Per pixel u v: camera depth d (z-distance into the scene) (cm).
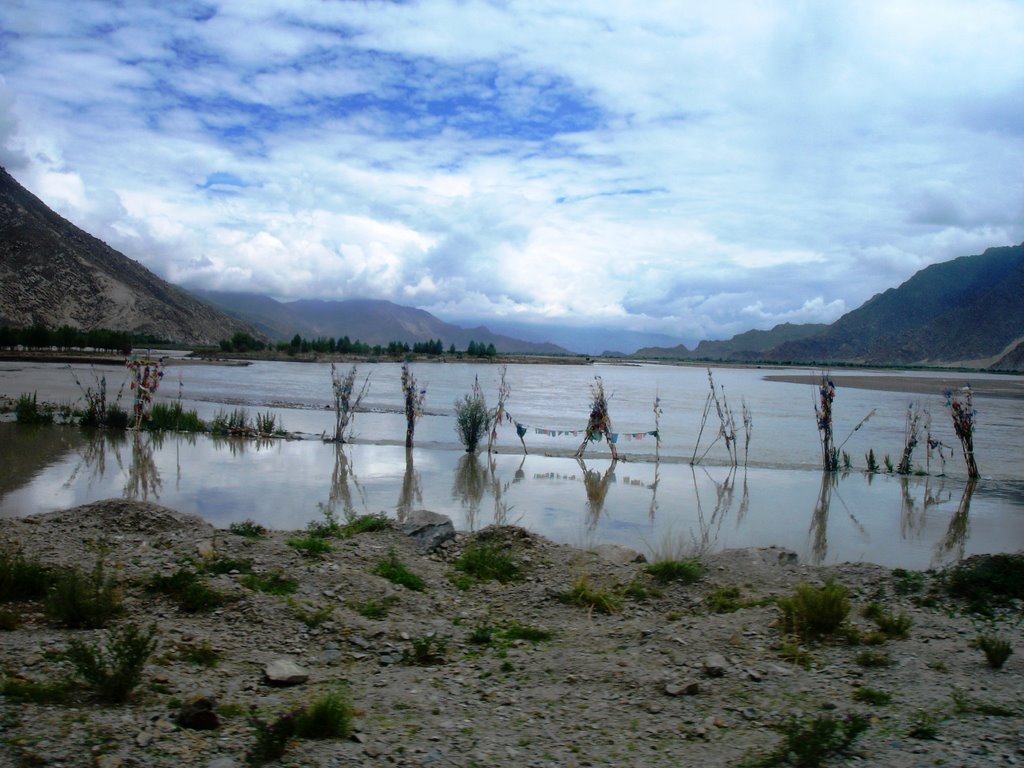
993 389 7931
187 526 1266
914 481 2214
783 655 781
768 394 6159
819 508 1817
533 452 2591
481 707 643
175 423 2917
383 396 4788
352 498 1775
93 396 3081
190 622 839
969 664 762
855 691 677
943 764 518
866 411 4594
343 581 993
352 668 748
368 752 538
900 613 921
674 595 1030
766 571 1123
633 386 6944
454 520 1592
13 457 2227
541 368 12162
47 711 577
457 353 14938
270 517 1556
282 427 2925
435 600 980
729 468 2372
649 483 2089
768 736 579
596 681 711
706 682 703
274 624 838
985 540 1533
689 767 520
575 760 532
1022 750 542
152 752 516
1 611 834
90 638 762
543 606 978
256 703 629
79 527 1222
